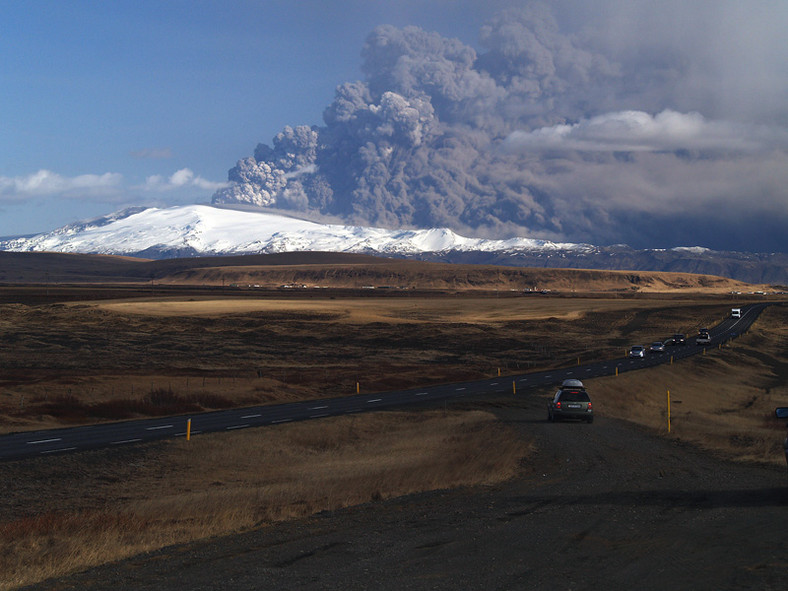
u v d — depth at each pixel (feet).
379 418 138.41
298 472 94.27
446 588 31.63
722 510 48.42
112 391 174.60
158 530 50.75
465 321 439.22
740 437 97.96
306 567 36.22
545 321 443.73
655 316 497.46
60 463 92.43
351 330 379.55
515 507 52.06
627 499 53.83
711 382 235.61
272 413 148.87
